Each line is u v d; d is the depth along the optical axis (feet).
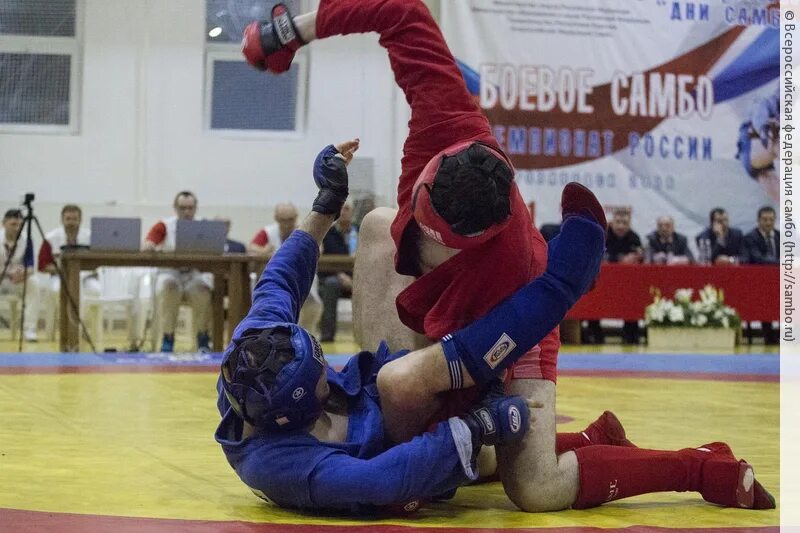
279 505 9.16
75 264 35.37
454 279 8.94
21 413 16.89
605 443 10.85
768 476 11.53
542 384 9.36
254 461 8.84
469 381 8.75
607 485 9.28
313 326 40.60
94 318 43.55
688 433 15.49
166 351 36.70
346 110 53.26
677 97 50.29
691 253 50.08
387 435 9.12
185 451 12.83
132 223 35.42
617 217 47.19
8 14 50.88
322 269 40.11
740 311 44.96
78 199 51.42
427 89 9.46
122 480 10.62
